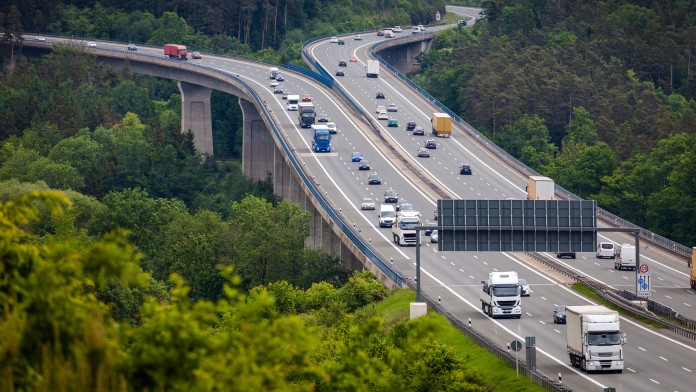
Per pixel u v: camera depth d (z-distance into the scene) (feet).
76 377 407.03
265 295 495.41
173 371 432.25
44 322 421.18
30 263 445.78
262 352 472.03
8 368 402.31
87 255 449.48
